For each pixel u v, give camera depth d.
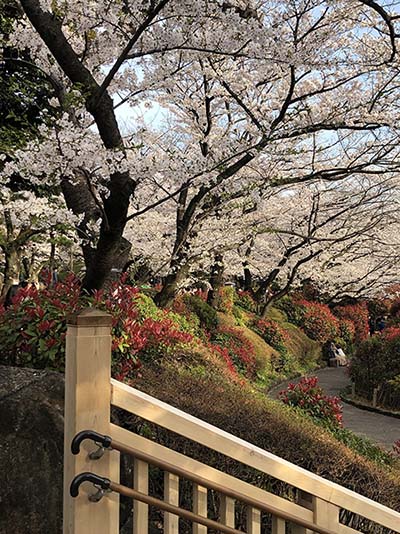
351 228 12.66
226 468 3.54
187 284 11.74
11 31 6.89
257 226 11.09
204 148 7.91
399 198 11.67
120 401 1.95
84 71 4.43
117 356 4.66
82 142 4.41
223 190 6.93
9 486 2.99
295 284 17.78
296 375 15.97
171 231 10.08
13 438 3.07
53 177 4.75
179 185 5.24
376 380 12.84
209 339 11.98
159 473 3.78
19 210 6.96
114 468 1.95
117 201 4.65
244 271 18.97
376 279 19.41
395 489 4.00
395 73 6.57
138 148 4.81
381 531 3.71
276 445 3.79
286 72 6.20
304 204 12.23
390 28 4.44
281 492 3.56
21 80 7.60
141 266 10.67
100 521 1.90
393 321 20.80
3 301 5.62
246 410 4.12
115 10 4.82
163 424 2.00
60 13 4.86
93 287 5.21
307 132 5.78
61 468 3.13
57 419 3.18
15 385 3.24
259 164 8.33
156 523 3.68
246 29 4.40
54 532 3.04
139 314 5.56
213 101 8.38
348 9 5.67
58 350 4.15
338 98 6.68
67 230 5.85
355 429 10.38
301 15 5.43
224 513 2.12
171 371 5.05
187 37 4.72
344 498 2.29
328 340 20.25
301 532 2.25
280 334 16.80
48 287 5.30
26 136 7.17
